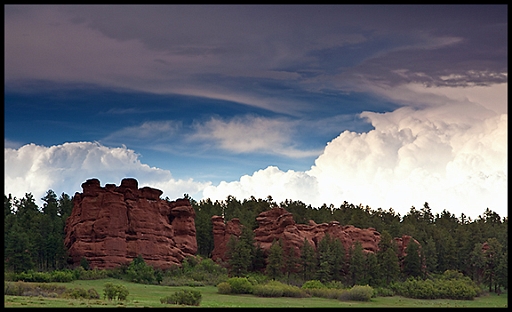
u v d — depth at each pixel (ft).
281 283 469.57
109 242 515.91
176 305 313.94
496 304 433.89
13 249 477.36
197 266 526.57
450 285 470.80
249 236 551.18
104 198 531.91
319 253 536.01
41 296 334.03
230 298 389.60
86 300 319.06
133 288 428.97
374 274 519.60
